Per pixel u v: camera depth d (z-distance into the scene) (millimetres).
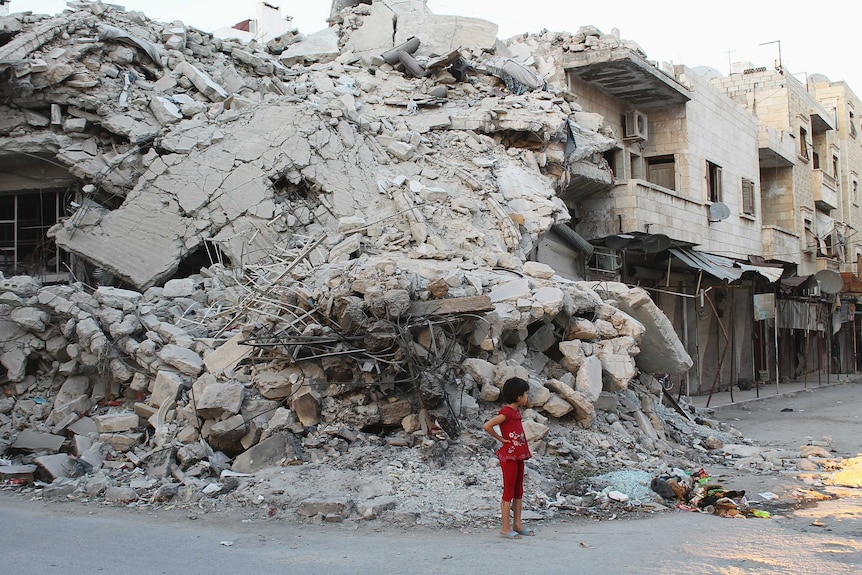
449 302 9984
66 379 11195
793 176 35000
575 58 20984
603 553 6359
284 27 27688
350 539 6910
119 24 16109
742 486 9797
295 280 11617
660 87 22625
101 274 13625
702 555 6293
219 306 11984
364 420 9445
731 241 27766
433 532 7234
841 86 44562
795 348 35375
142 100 14734
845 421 17422
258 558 6172
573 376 11523
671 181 24875
